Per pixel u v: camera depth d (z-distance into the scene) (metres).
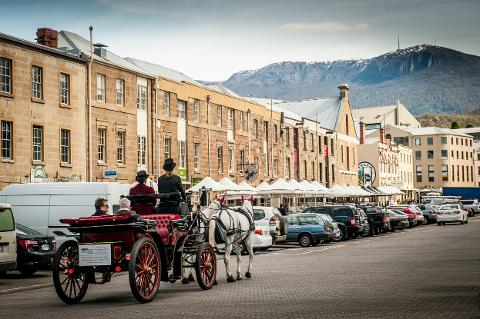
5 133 34.22
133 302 13.45
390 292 13.66
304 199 71.31
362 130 108.81
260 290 14.79
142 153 45.34
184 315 11.15
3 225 18.31
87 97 39.91
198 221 16.53
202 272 15.49
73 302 13.55
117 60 45.84
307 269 19.92
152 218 15.09
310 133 77.00
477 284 14.89
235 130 58.56
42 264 21.09
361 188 71.19
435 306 11.48
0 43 33.97
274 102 96.19
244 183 46.88
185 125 50.62
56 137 37.47
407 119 161.12
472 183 159.00
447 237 38.38
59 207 23.23
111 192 23.20
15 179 34.34
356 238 42.88
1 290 17.08
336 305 11.90
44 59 36.88
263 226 29.94
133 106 44.19
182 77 55.34
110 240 13.44
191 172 50.94
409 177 129.38
